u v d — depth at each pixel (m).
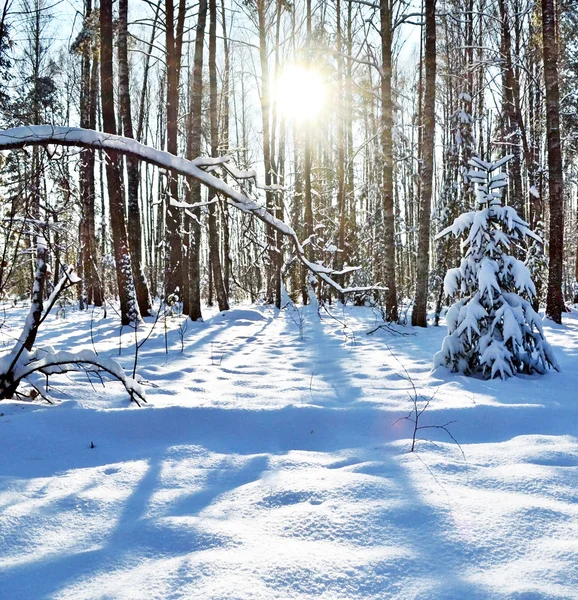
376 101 16.28
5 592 1.70
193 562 1.83
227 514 2.29
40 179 4.22
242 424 3.58
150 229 25.45
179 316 13.70
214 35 13.48
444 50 16.88
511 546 1.94
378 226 20.59
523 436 3.34
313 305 16.55
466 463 2.87
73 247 4.99
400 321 10.91
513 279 5.69
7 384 3.96
